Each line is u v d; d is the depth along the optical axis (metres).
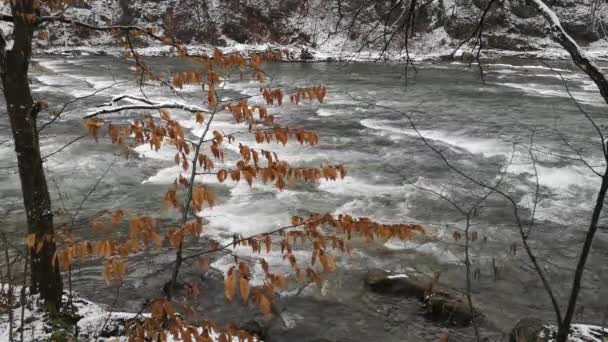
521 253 8.66
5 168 12.98
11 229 9.32
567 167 13.18
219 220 9.89
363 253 8.54
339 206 10.76
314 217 3.34
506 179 12.47
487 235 9.34
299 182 12.04
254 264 8.09
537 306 7.11
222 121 18.56
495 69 33.78
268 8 44.06
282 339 6.34
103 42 43.56
